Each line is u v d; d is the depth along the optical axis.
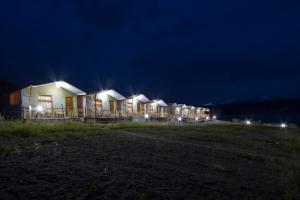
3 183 5.74
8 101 25.39
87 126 18.22
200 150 13.18
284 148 19.77
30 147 9.73
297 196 6.97
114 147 11.27
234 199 6.36
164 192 6.19
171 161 9.82
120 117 32.72
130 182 6.55
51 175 6.52
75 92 29.36
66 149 9.93
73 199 5.25
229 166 10.36
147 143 13.18
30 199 5.09
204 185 7.07
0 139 10.90
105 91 33.50
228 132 27.39
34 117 23.52
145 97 41.56
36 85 26.08
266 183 8.32
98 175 6.85
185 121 47.47
